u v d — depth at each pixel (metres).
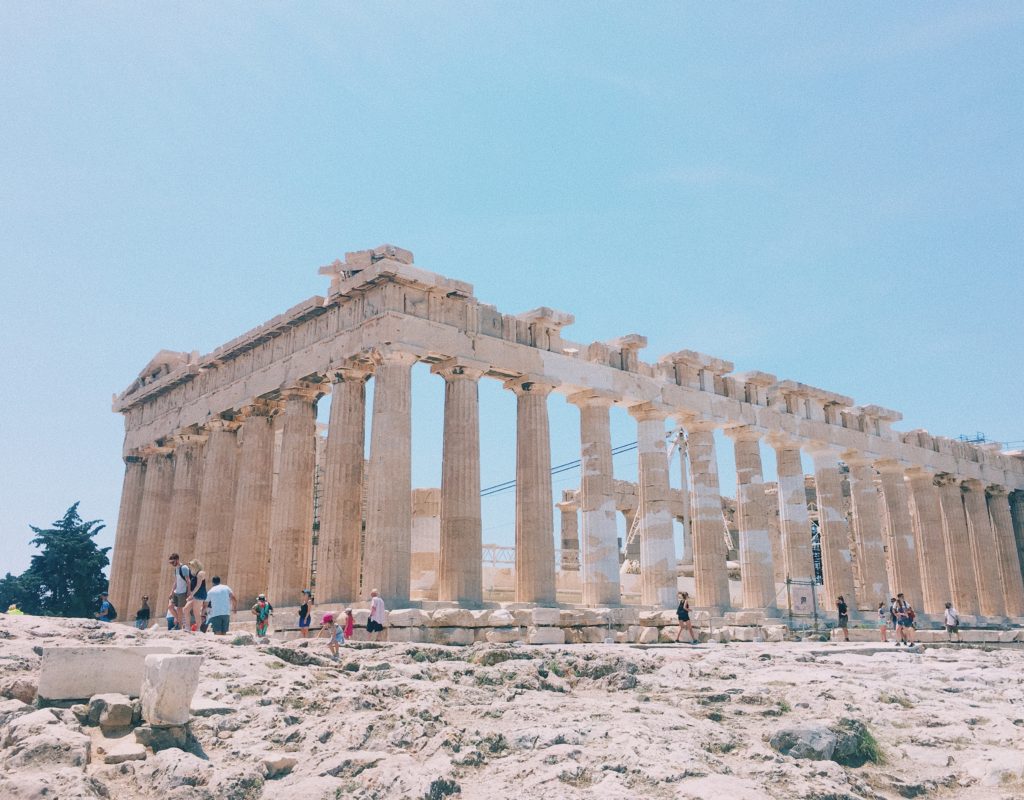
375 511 29.75
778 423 44.84
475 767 11.65
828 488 46.53
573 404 38.91
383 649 20.06
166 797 10.23
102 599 32.56
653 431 39.69
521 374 35.06
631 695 16.77
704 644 28.94
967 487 56.41
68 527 59.50
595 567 36.19
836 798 10.77
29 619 19.11
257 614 27.05
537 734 12.37
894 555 49.78
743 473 43.25
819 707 15.27
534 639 28.28
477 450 32.72
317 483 50.41
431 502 46.03
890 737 14.22
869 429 49.97
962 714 15.70
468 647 20.83
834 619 42.34
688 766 11.10
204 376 42.44
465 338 33.34
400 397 30.95
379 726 12.95
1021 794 11.63
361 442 32.81
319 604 30.47
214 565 38.59
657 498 38.81
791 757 12.28
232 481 40.56
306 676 15.98
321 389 36.44
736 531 61.69
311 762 11.59
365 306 32.62
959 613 52.12
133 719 12.38
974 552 55.66
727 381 43.75
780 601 50.53
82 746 10.90
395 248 32.41
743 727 14.16
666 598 37.56
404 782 10.59
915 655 26.72
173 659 12.03
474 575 31.39
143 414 47.22
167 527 44.75
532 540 33.88
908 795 11.75
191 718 12.80
